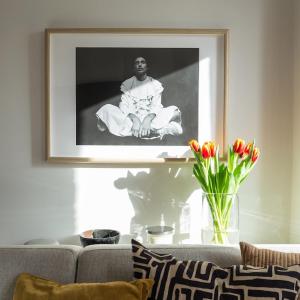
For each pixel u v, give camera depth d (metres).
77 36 1.98
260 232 2.05
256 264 1.34
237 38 2.01
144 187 2.04
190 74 2.00
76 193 2.03
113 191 2.03
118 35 1.99
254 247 1.40
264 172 2.03
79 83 2.00
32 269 1.41
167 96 2.01
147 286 1.24
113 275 1.39
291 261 1.33
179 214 2.04
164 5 2.00
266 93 2.02
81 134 2.01
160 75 2.00
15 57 1.99
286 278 1.22
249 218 2.04
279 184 2.04
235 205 1.78
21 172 2.02
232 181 1.77
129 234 2.04
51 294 1.24
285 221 2.04
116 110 2.01
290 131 2.02
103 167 2.03
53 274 1.40
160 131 2.01
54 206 2.03
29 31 1.98
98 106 2.00
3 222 2.02
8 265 1.41
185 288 1.24
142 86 2.00
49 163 2.02
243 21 2.00
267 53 2.01
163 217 2.04
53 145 2.01
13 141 2.01
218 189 1.78
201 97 2.01
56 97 2.00
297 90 1.96
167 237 1.89
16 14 1.98
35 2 1.98
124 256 1.44
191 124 2.01
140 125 2.01
